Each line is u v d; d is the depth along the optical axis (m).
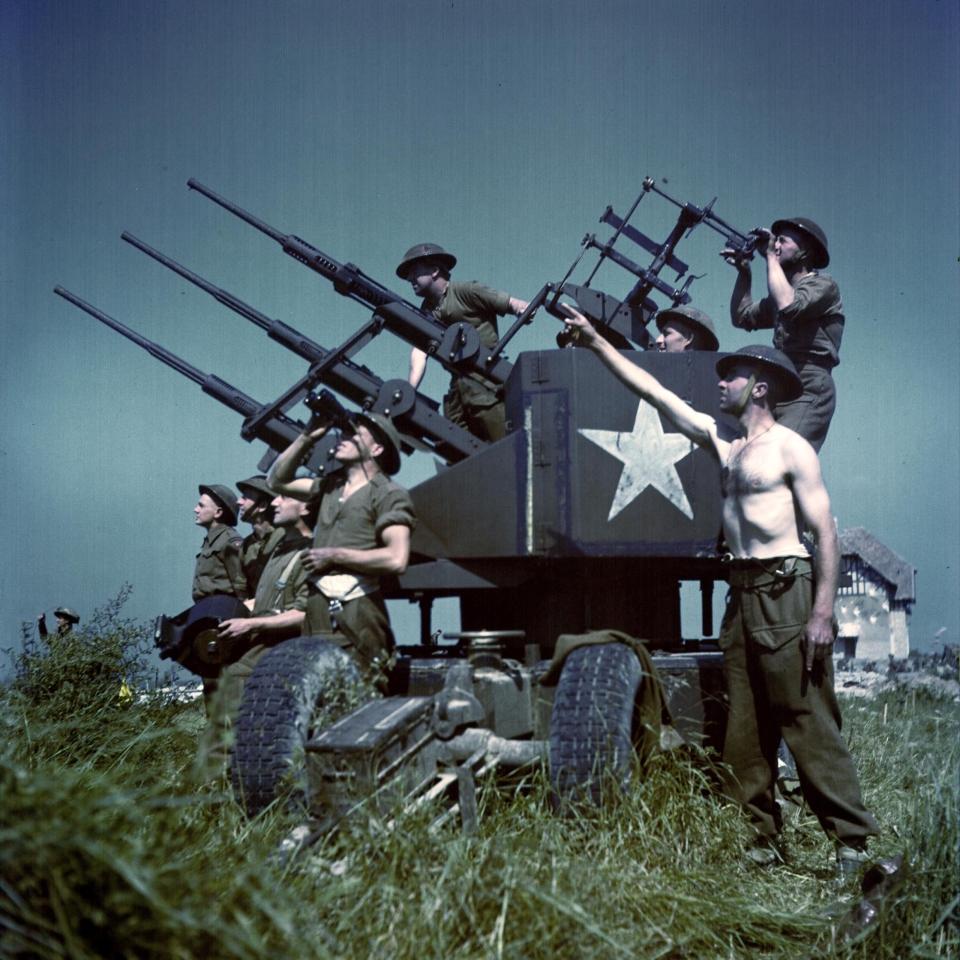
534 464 5.68
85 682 7.27
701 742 5.43
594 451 5.68
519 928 3.49
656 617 5.95
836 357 6.64
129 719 6.29
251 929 2.90
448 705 4.64
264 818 4.38
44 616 8.83
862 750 6.80
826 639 5.00
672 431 5.77
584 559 5.74
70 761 5.55
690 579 6.30
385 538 5.27
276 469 6.38
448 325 7.12
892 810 5.62
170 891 2.85
